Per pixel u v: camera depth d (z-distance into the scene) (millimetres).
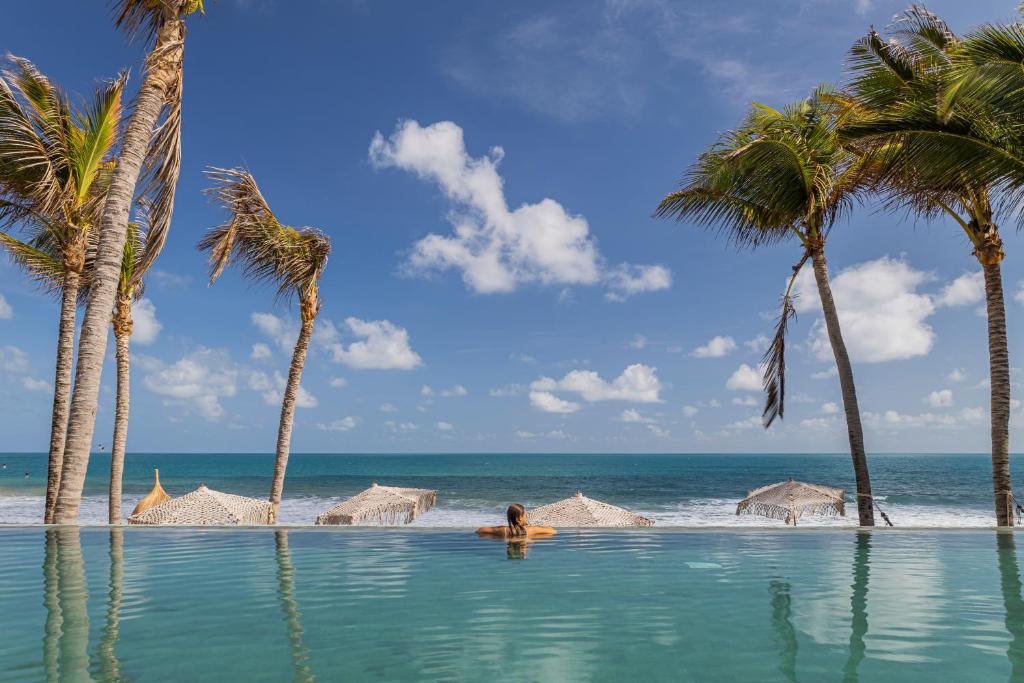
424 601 4641
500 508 35625
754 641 3660
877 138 9594
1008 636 3725
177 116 9648
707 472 89250
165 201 9578
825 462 158625
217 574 5598
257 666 3213
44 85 11055
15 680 2980
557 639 3709
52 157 11219
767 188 12758
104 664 3230
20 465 121938
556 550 6992
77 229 12320
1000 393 11234
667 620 4117
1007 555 6602
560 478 71125
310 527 8523
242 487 54062
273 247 14594
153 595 4793
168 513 12992
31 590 4930
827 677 3051
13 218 12250
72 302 12422
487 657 3373
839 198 13109
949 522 27344
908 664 3229
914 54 10914
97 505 32625
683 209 13719
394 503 15211
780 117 12570
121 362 15875
